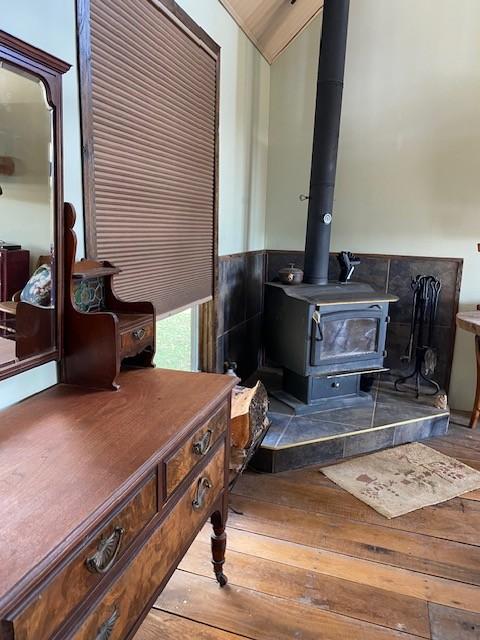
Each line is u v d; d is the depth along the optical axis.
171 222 2.19
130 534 0.97
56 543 0.73
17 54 1.14
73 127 1.47
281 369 3.76
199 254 2.54
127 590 0.98
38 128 1.26
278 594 1.70
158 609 1.63
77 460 0.97
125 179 1.79
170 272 2.23
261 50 3.23
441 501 2.29
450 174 3.26
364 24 3.25
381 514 2.18
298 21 3.24
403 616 1.62
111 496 0.86
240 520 2.12
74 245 1.35
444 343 3.45
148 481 1.03
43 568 0.69
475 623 1.60
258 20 2.93
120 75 1.69
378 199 3.44
